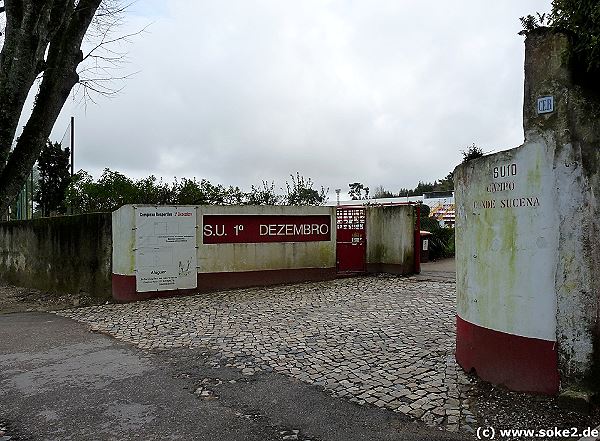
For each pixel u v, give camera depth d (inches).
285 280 539.2
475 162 220.1
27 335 349.4
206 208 501.7
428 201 1443.2
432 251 765.9
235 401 211.2
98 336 338.0
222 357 274.1
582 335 179.3
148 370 256.2
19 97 150.3
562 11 197.9
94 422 194.1
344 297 447.8
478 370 218.5
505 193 201.0
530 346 191.2
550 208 185.6
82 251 521.7
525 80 195.2
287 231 540.7
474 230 221.6
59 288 554.3
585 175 178.9
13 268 653.3
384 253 588.7
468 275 228.2
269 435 179.6
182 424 190.4
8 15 153.6
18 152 157.5
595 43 172.7
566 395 178.4
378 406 201.2
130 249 472.1
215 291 504.1
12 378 249.6
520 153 194.7
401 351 274.5
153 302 460.1
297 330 329.7
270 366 255.8
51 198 1007.6
